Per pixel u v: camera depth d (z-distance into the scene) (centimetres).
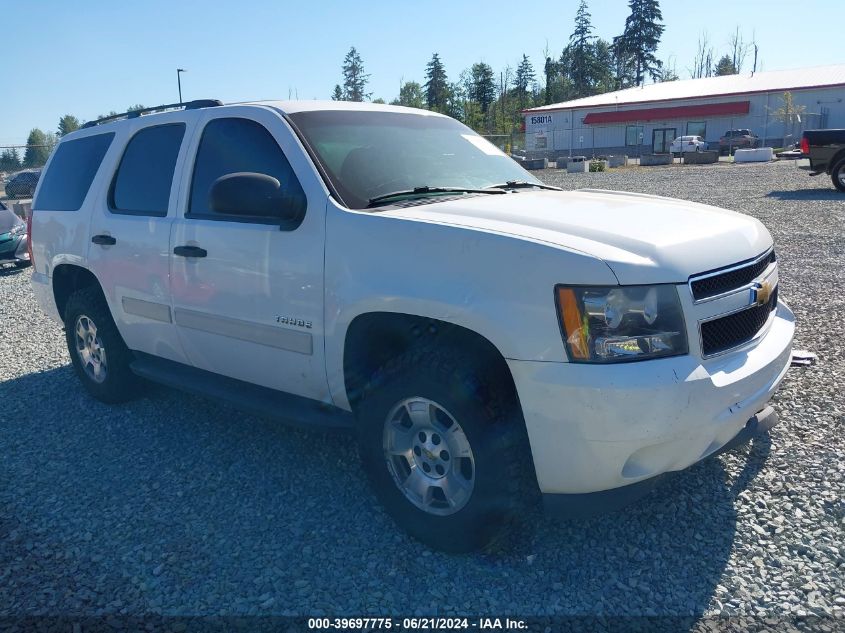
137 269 450
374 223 326
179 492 390
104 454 446
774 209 1419
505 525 302
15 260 1255
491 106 8756
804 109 4466
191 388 429
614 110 5069
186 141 434
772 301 354
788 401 461
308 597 296
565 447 279
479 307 288
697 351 283
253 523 355
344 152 378
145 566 322
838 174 1669
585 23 9106
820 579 292
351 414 359
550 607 284
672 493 361
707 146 4709
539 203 353
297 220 355
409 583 303
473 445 294
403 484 329
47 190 563
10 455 453
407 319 326
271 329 371
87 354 533
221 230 389
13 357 686
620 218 321
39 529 359
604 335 271
